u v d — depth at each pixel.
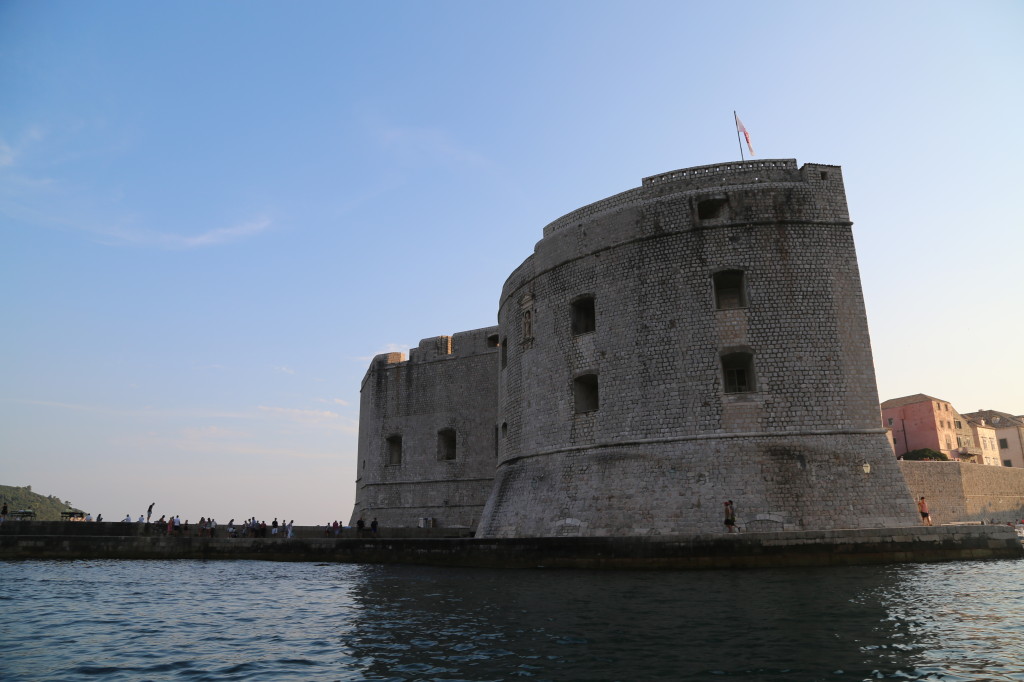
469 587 22.08
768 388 28.20
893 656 11.55
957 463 40.28
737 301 30.27
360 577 27.02
